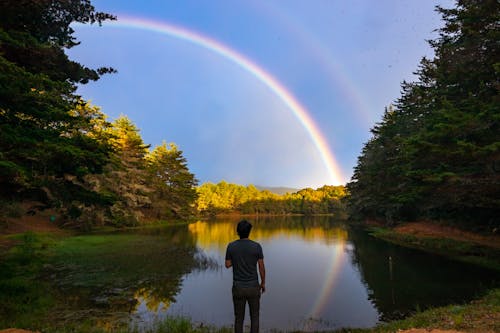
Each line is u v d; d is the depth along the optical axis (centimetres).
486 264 1925
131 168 5262
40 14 1161
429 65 3075
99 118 3569
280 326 1098
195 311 1219
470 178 1677
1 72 867
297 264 2231
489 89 1859
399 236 3453
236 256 507
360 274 1877
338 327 1077
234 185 17175
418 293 1416
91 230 4109
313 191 17950
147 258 2208
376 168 4672
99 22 1284
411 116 3931
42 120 1092
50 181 1134
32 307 1069
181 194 7550
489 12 1758
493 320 621
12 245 2331
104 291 1422
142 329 974
